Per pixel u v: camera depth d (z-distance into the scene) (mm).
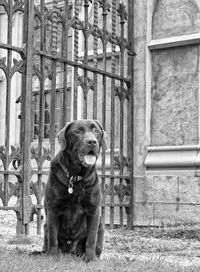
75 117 6254
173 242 5578
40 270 3656
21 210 5602
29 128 5742
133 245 5332
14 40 11914
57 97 10477
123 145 7293
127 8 7309
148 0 7176
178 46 7012
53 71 6047
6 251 4324
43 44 5953
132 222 6938
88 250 4152
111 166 6676
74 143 4145
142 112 7090
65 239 4285
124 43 7004
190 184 6664
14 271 3553
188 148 6754
